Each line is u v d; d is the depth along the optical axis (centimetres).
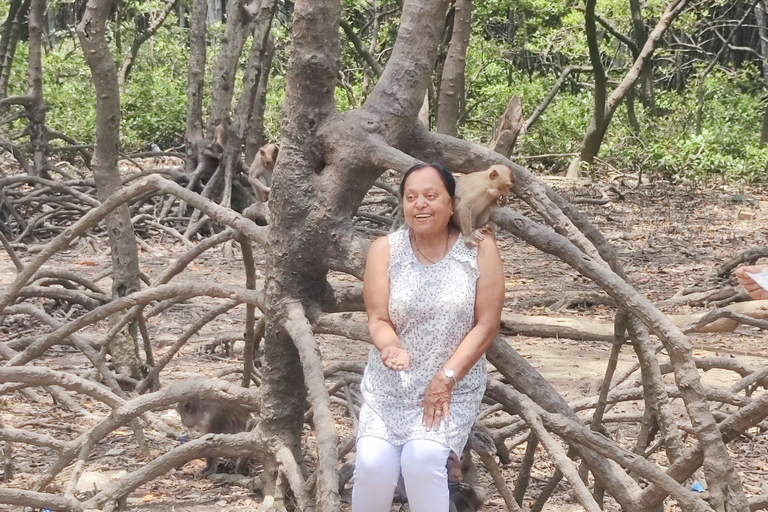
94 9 617
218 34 2998
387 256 353
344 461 507
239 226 450
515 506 392
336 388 481
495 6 2766
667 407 409
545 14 2873
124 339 653
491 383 387
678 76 3556
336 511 330
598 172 2412
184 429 580
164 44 3138
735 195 2052
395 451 337
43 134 1509
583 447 385
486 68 2858
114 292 646
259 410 444
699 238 1530
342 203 418
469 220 350
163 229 1336
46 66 2602
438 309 341
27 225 1365
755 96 3088
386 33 2645
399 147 427
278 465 428
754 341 875
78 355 757
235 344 817
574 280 1168
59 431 568
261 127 1500
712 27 3095
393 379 344
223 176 1417
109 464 517
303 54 413
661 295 1082
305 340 395
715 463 356
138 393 597
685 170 2289
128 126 2466
